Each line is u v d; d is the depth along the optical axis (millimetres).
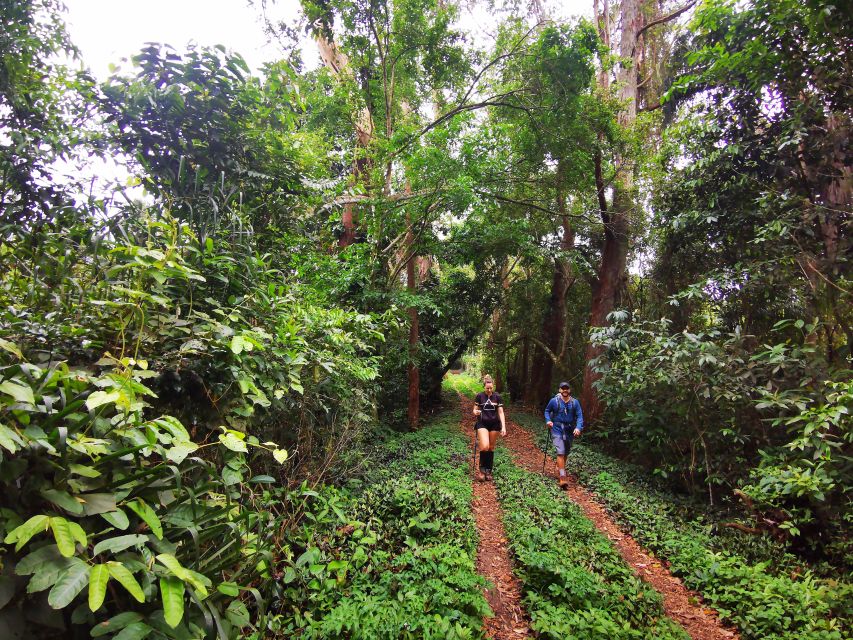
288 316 3463
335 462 4930
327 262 8227
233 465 2334
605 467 8141
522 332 18469
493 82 12562
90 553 1589
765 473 4902
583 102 11148
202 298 2867
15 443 1402
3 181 3629
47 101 4125
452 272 16797
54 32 4340
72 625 1533
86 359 2242
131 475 1689
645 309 10914
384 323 5988
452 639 2744
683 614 3859
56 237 2803
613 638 3002
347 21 10625
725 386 6141
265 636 2725
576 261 13094
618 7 15922
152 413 2395
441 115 13680
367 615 2904
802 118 6082
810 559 4844
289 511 3760
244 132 4512
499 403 7387
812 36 5465
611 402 8008
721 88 7227
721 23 6402
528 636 3268
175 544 1758
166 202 3814
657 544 5055
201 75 4121
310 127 11031
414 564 3637
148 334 2404
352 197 8930
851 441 4223
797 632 3324
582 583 3641
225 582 1943
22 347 2012
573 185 12500
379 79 12109
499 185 12281
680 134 8406
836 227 6215
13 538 1309
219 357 2588
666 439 7145
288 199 5418
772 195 6766
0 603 1282
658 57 14742
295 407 4148
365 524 4227
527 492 6359
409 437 9906
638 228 11766
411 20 11172
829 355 6348
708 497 6723
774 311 7898
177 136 4156
